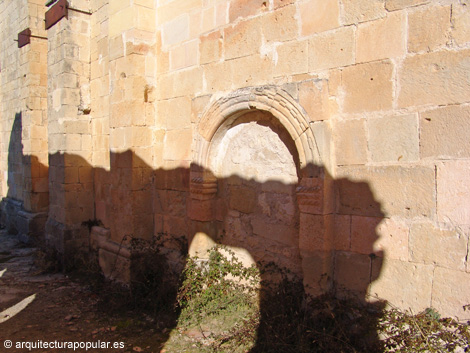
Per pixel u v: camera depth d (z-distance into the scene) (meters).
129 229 6.20
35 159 9.69
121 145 6.30
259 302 4.81
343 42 3.93
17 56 10.69
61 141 7.82
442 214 3.37
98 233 7.53
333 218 4.10
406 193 3.58
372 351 3.58
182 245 5.79
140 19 6.02
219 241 5.45
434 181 3.40
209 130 5.22
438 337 3.25
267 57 4.60
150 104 6.20
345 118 3.95
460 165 3.26
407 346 3.33
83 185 7.94
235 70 4.96
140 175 6.16
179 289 5.19
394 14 3.58
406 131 3.55
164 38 6.03
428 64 3.40
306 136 4.10
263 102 4.52
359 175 3.88
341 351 3.51
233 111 4.90
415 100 3.49
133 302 5.60
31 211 9.77
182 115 5.78
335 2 3.97
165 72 6.04
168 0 5.93
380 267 3.76
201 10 5.40
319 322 3.94
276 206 4.77
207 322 4.89
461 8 3.22
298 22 4.29
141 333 4.82
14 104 11.14
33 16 9.59
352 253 3.97
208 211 5.44
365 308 3.82
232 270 5.20
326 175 3.98
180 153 5.84
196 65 5.51
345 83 3.93
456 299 3.30
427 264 3.47
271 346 3.94
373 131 3.76
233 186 5.30
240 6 4.87
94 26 7.73
